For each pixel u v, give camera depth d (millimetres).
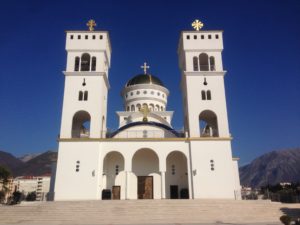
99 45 46719
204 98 44406
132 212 30359
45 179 105312
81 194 38344
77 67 46719
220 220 28500
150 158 45031
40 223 27391
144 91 61625
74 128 48500
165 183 43938
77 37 47094
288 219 20484
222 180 39438
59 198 38094
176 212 30484
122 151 41000
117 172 44031
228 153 40688
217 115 43219
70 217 29125
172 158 45312
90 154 40281
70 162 39750
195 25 48656
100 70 45406
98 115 42812
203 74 45344
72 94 43812
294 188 69562
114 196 42688
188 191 40938
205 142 41281
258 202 32938
